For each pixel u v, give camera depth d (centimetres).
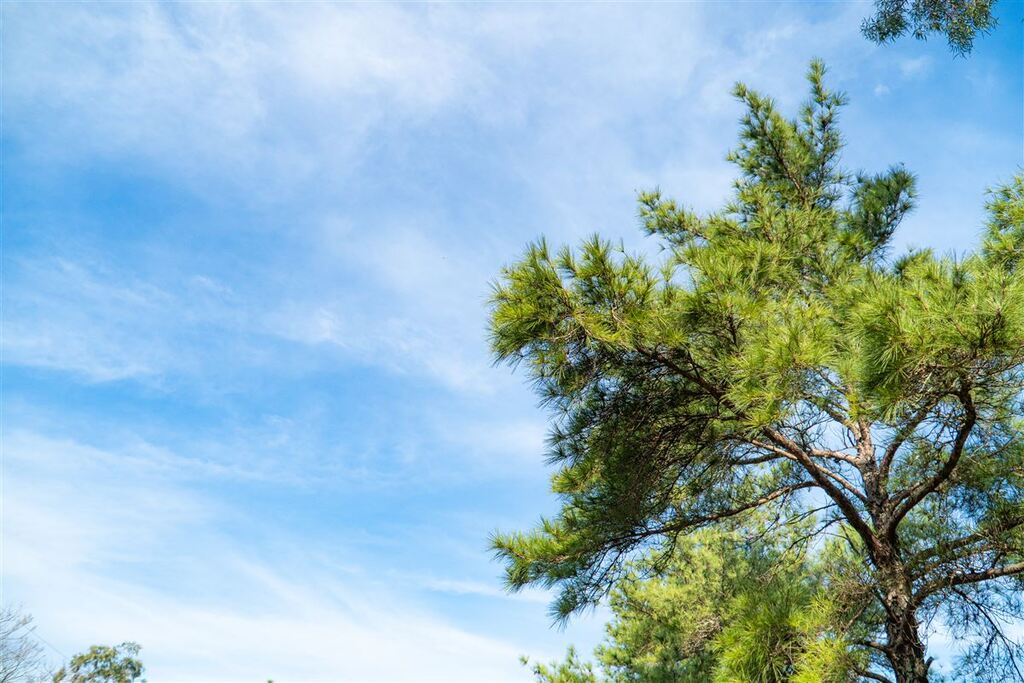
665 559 663
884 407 381
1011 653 494
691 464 571
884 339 363
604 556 611
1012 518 481
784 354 405
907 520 581
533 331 458
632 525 595
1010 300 347
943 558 498
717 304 454
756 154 841
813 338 423
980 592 500
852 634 471
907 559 523
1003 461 479
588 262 459
